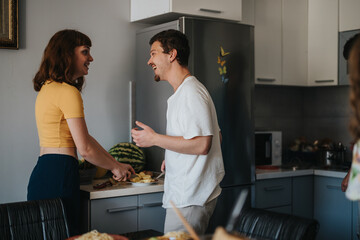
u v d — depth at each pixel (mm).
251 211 1574
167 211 2016
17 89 2680
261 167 3465
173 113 1978
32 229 1655
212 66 2816
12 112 2666
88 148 2109
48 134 2092
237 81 2936
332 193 3326
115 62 3086
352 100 1019
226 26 2885
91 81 2980
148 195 2566
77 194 2154
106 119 3049
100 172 2803
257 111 3910
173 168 1994
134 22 3156
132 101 3143
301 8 3730
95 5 2988
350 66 1031
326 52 3662
